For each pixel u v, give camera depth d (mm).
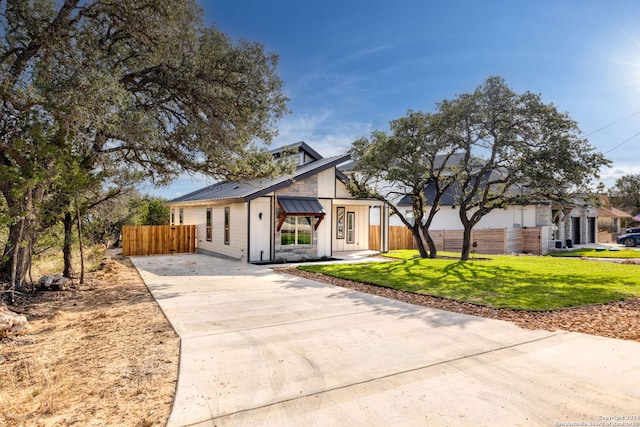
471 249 22094
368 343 5398
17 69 7355
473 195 15766
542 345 5316
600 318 6766
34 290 9070
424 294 8828
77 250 13539
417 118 15242
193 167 11172
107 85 7219
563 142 13078
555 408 3508
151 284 10477
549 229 23906
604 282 10312
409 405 3566
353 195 17281
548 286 9703
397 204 27859
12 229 8398
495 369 4449
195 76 9805
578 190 13492
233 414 3387
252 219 15961
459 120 14625
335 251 21062
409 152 15031
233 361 4688
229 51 10180
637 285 9875
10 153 7062
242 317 6848
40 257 11141
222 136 10234
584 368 4477
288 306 7738
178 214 25359
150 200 26688
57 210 8711
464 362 4668
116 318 6766
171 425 3186
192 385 3980
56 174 7445
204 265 15078
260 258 16078
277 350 5098
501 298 8281
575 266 13664
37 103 6801
